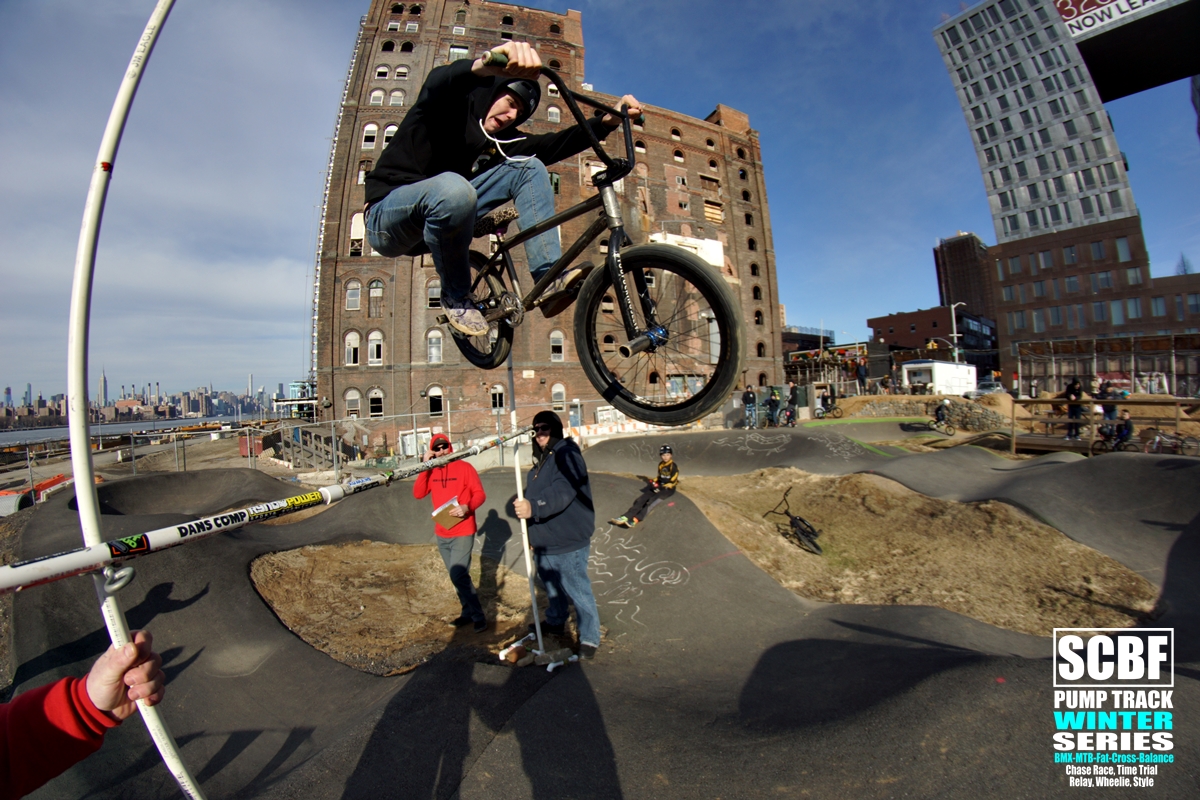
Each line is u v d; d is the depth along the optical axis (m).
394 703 3.59
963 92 55.78
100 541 1.21
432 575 7.21
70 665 3.93
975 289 108.75
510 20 32.06
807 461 15.73
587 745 3.16
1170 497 8.30
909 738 2.83
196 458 19.55
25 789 1.13
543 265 2.63
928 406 25.62
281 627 5.18
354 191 27.42
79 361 1.21
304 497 1.76
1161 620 6.07
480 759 3.07
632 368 2.90
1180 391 34.50
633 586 6.77
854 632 5.67
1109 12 49.25
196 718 3.78
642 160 34.94
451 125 2.46
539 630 4.45
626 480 10.45
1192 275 44.59
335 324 26.48
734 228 38.94
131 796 3.03
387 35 29.72
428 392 26.78
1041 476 10.09
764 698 3.90
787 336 78.50
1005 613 6.71
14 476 16.14
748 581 7.07
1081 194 49.50
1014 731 2.77
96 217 1.21
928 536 9.24
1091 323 48.72
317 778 2.92
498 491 9.56
